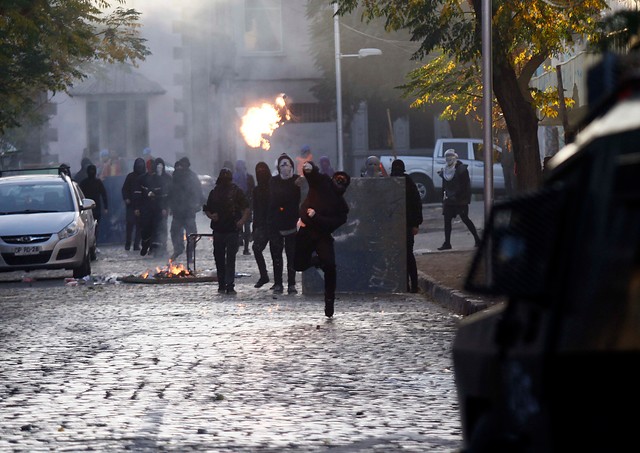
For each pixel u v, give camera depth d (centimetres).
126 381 2192
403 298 3906
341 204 3266
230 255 4088
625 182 618
